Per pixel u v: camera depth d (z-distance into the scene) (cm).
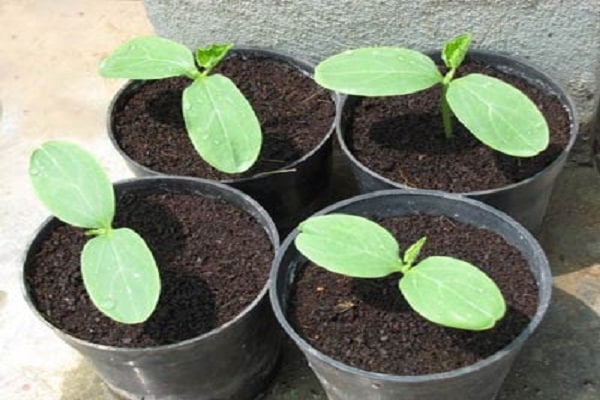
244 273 45
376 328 42
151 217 48
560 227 54
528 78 53
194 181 48
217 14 56
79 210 44
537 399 47
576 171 57
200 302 44
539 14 52
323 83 47
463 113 46
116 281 42
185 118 47
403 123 52
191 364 44
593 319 50
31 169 45
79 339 43
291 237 44
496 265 44
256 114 53
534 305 42
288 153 51
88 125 63
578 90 55
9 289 55
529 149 45
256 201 50
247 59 56
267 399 48
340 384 42
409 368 41
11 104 65
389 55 48
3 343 52
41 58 68
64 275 46
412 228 46
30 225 58
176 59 50
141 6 71
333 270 41
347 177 58
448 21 53
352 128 52
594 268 52
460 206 45
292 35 56
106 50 68
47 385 50
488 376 41
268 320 46
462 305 39
